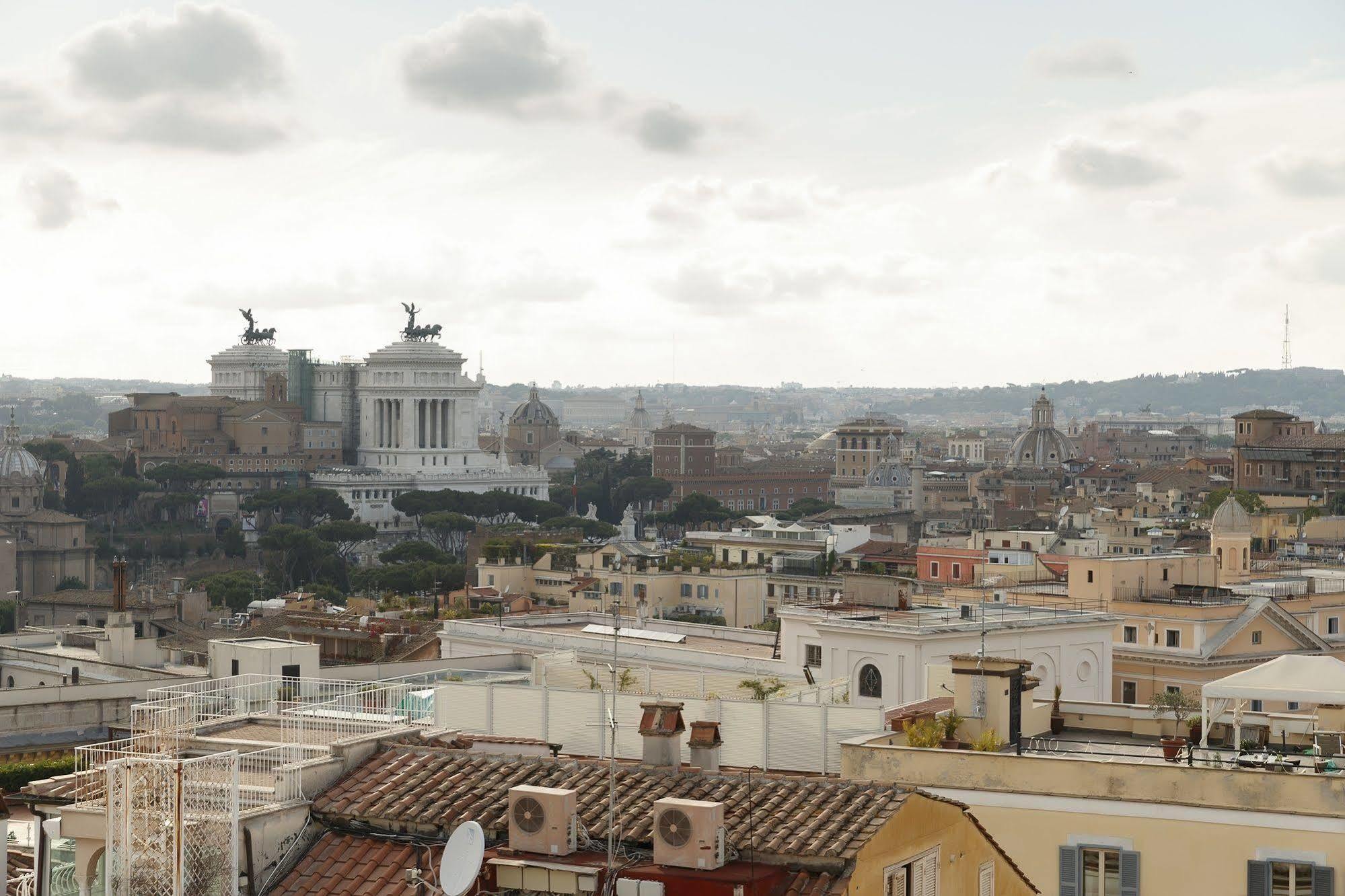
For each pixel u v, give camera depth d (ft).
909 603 404.77
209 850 149.18
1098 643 367.45
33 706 407.44
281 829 156.56
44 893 159.84
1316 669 210.38
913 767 196.75
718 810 144.36
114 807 149.07
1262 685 209.77
